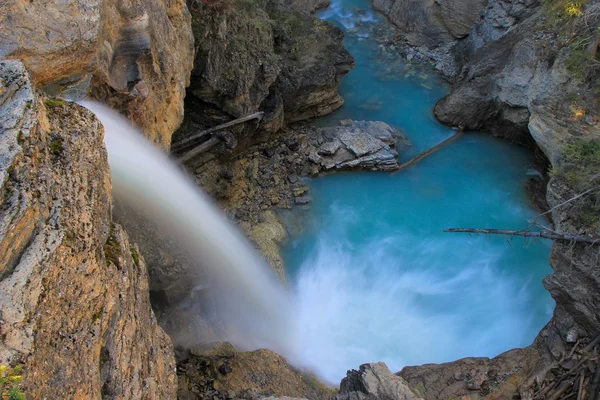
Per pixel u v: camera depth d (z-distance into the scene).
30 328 4.87
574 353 14.78
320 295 18.06
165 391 8.21
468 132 24.92
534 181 22.58
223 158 19.31
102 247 6.84
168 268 14.19
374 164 22.28
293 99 22.73
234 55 18.73
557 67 20.06
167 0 13.23
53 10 8.36
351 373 12.62
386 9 31.83
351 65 24.19
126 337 6.90
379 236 20.05
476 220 20.81
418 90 27.09
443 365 15.42
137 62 11.18
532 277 18.81
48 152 5.99
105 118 10.62
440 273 18.92
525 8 24.58
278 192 20.86
